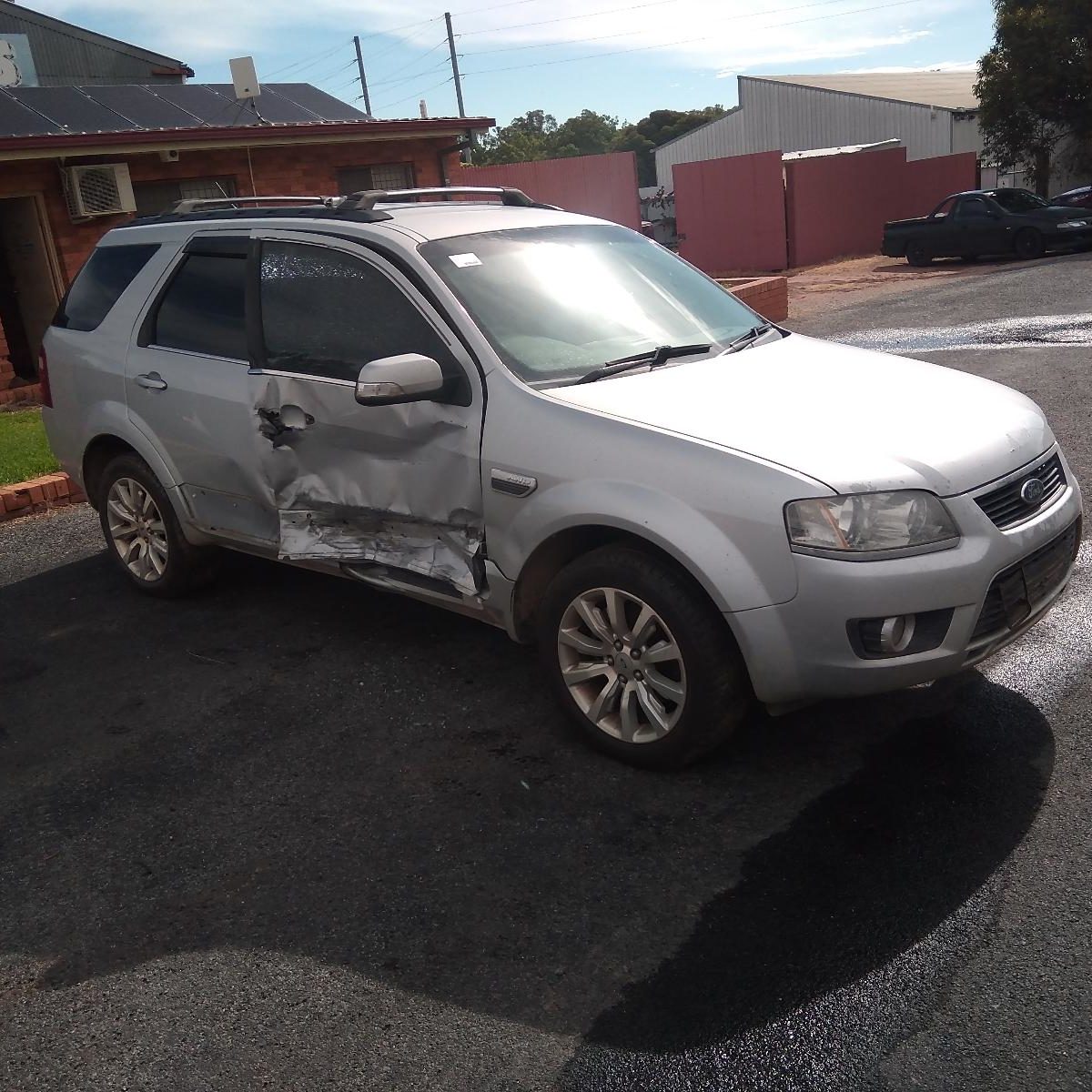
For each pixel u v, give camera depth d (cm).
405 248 422
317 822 352
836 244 2728
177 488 510
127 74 2072
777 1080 237
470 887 312
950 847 312
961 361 1012
